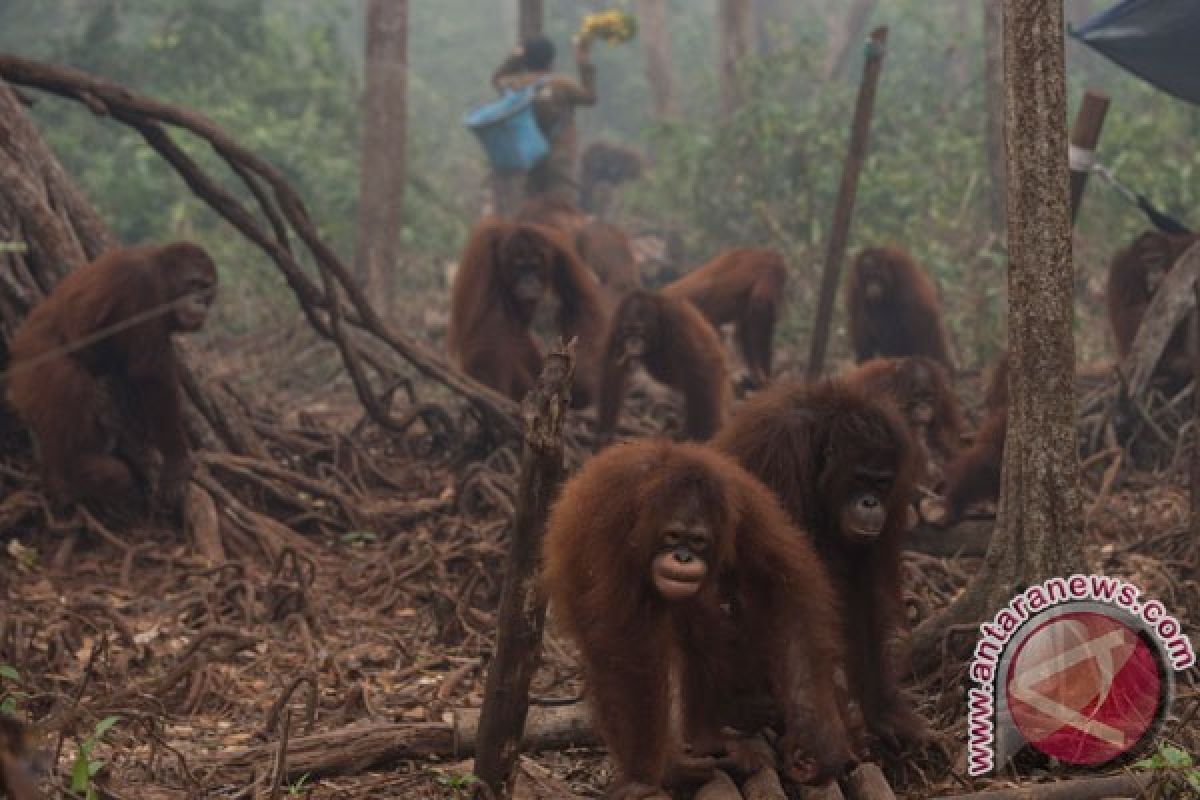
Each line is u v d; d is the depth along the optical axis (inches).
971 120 722.8
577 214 592.7
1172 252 437.7
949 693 220.5
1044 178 219.8
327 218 658.2
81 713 202.2
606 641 174.9
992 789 199.6
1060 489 223.1
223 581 304.5
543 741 214.5
